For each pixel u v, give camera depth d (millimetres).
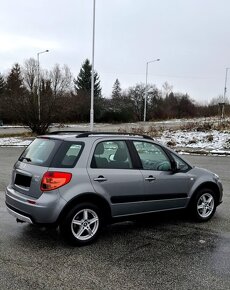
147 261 4543
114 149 5406
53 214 4750
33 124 28797
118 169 5332
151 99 67188
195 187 6148
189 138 23188
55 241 5207
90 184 4996
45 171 4836
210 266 4406
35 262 4457
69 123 56625
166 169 5875
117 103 65062
